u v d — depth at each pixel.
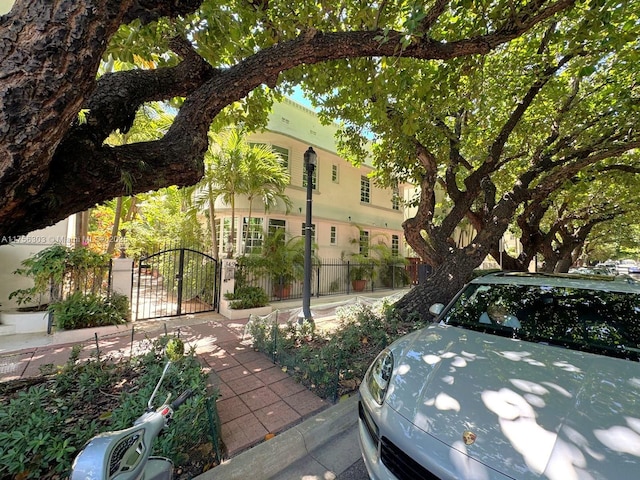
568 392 1.67
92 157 1.83
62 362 3.82
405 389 1.92
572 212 11.62
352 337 3.95
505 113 7.23
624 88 5.63
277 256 8.74
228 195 8.41
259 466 2.11
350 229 12.69
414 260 14.73
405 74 3.83
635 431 1.38
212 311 7.33
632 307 2.44
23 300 5.54
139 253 10.82
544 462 1.29
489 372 1.91
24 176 1.46
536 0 3.16
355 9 3.86
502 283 3.19
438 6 2.82
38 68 1.35
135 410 1.98
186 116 2.60
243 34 3.79
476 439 1.46
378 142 9.41
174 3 1.90
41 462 1.67
